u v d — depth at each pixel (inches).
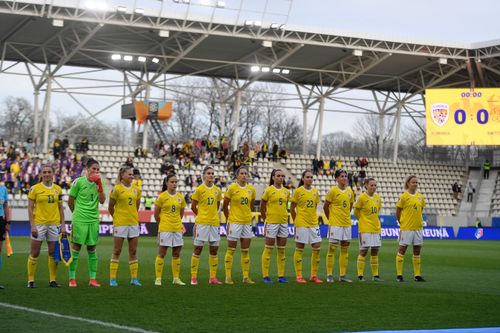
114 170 1732.3
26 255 866.8
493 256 1034.1
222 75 1871.3
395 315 433.7
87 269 704.4
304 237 620.7
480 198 1998.0
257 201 1624.0
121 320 400.2
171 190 581.6
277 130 2928.2
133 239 571.2
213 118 2810.0
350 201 638.5
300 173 1913.1
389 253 1050.7
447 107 1723.7
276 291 545.6
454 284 629.9
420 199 648.4
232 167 1787.6
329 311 446.3
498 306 477.4
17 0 1325.0
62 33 1503.4
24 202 1513.3
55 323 385.7
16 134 1755.7
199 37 1523.1
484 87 1803.6
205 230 590.6
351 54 1670.8
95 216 553.9
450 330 363.9
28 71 1641.2
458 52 1700.3
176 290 542.3
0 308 435.8
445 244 1400.1
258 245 1195.3
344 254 637.3
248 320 408.8
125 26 1440.7
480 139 1713.8
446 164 2076.8
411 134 2925.7
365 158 1957.4
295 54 1672.0
